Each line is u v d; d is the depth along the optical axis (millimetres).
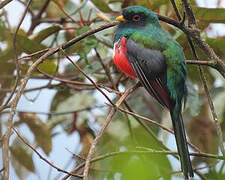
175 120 9312
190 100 11039
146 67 9562
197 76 11477
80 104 12703
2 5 8883
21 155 11422
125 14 10273
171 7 10938
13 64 11266
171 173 9648
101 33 11094
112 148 11625
